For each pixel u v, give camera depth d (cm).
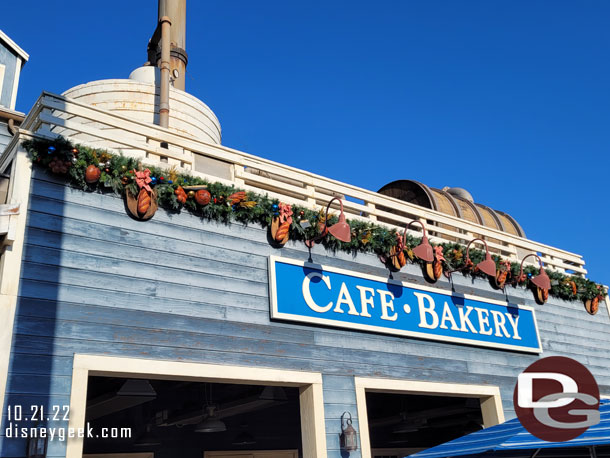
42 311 675
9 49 1281
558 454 643
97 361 690
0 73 1245
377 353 959
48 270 696
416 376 991
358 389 903
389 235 1053
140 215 786
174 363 744
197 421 1090
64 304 694
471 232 1270
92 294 718
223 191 870
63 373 667
